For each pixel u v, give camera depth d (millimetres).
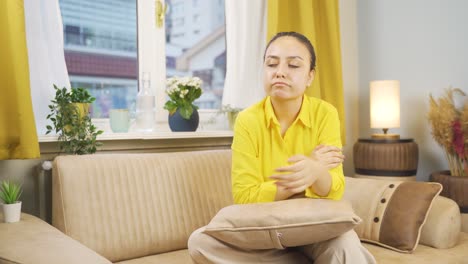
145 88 2133
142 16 2240
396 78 2727
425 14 2561
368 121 2906
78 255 1086
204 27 2510
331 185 1137
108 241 1585
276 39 1212
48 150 1811
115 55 2205
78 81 2104
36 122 1832
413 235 1694
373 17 2850
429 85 2553
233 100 2467
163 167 1801
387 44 2773
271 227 994
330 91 2586
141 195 1703
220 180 1919
